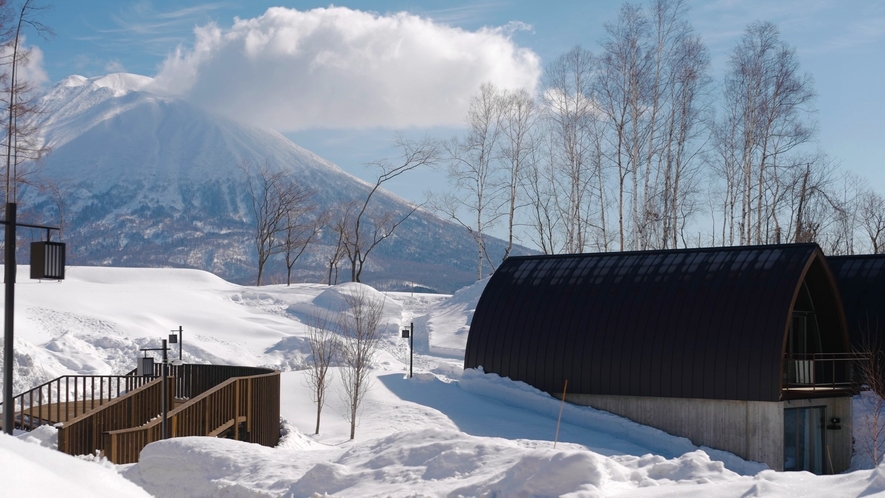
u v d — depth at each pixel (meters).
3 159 39.75
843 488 6.90
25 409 20.55
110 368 28.34
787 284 22.39
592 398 24.97
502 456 9.30
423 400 25.95
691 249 25.86
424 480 9.16
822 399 23.39
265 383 19.23
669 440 22.78
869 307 27.16
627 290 25.50
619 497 7.45
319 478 9.61
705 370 22.72
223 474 10.70
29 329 32.34
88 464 6.27
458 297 49.84
